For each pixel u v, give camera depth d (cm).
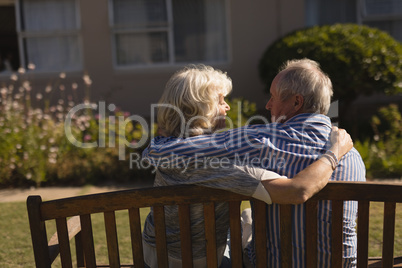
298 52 828
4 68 1006
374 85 831
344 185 188
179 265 228
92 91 1014
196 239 220
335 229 194
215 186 193
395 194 183
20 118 731
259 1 1020
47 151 703
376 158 695
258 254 202
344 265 214
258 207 196
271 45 961
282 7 1023
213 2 1027
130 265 274
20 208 556
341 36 841
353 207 211
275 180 188
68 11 1001
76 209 201
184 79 213
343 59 799
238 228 199
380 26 1058
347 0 1051
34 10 995
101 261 396
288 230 195
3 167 681
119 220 497
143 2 1009
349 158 208
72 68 1017
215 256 202
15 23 1002
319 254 204
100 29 1002
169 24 1016
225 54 1047
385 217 188
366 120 966
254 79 1034
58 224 205
